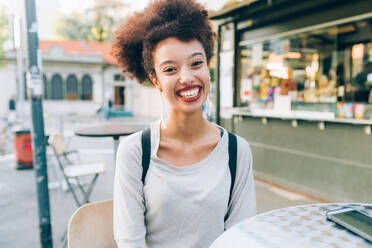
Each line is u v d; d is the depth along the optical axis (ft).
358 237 2.79
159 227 3.40
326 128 12.10
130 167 3.42
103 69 80.53
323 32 13.21
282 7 13.47
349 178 11.33
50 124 49.39
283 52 14.85
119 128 11.69
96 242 3.82
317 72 13.84
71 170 11.30
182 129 3.51
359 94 12.39
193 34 3.34
